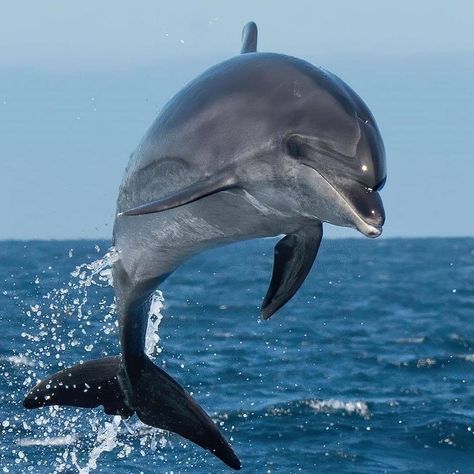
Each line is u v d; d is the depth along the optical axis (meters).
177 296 121.00
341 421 51.53
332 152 21.31
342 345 80.56
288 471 43.53
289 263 24.31
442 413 54.06
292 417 51.81
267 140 21.80
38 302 86.00
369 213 20.61
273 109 22.11
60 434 45.41
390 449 47.34
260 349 74.00
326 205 21.17
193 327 86.44
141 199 24.53
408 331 93.94
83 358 59.69
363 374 66.50
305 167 21.39
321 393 58.97
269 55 23.44
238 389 58.34
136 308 27.66
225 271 176.50
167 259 25.23
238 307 106.69
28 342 64.19
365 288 151.75
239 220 22.88
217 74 23.50
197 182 22.30
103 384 29.94
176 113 23.52
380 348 80.75
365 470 44.22
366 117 22.16
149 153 23.97
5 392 51.97
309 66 22.84
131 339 28.61
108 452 43.38
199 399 55.41
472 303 128.88
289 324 93.38
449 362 72.62
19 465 41.47
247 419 51.25
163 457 43.16
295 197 21.67
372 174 21.11
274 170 21.70
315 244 23.77
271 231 23.03
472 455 47.03
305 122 21.66
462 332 93.75
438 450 47.53
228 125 22.38
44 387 30.08
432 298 135.88
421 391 61.03
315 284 160.25
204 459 43.16
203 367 64.06
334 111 21.75
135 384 29.33
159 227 24.39
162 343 72.88
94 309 82.12
